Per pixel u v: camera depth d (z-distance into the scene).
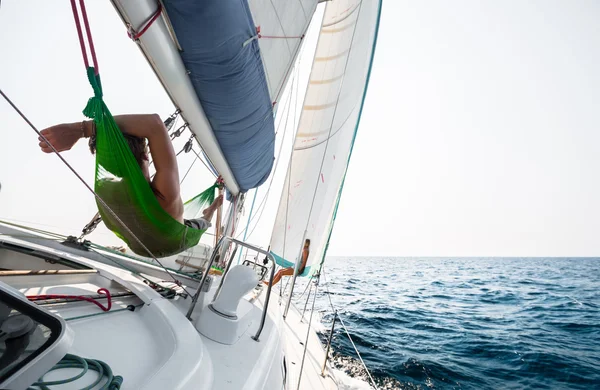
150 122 1.47
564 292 21.53
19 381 0.46
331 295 15.89
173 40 1.19
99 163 1.41
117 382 0.74
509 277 33.12
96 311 1.17
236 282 1.48
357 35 5.05
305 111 5.34
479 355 8.09
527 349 8.73
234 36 1.24
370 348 7.45
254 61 1.52
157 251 1.96
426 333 9.84
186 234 1.96
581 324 12.31
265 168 3.02
